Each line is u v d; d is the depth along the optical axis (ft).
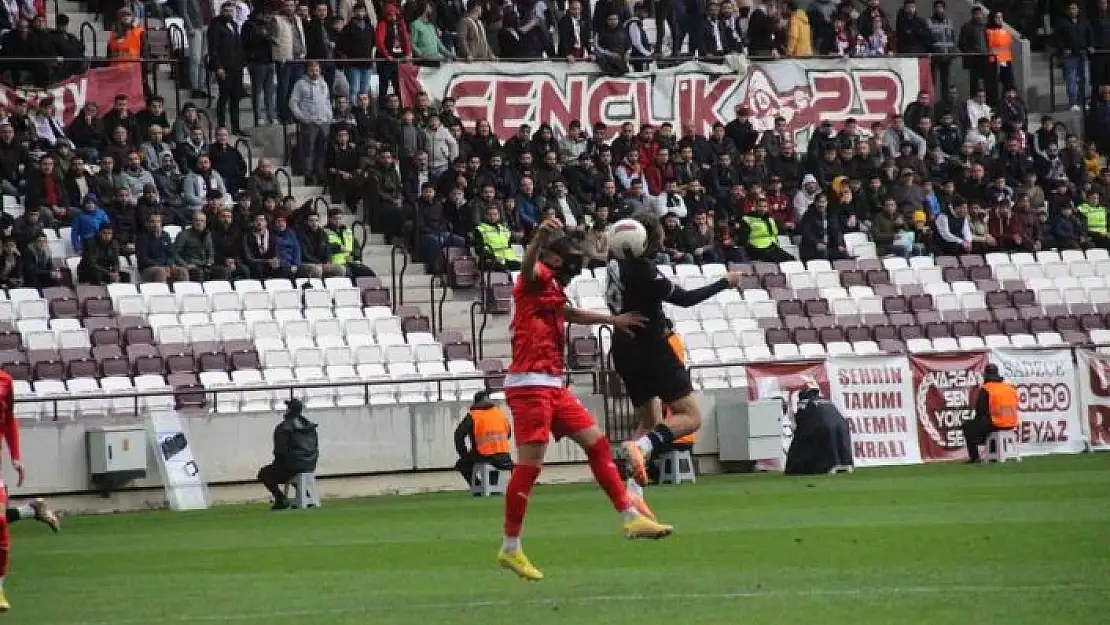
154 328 257.34
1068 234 341.41
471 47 331.98
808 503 184.44
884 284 314.14
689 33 350.64
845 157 328.90
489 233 292.81
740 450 253.44
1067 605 99.30
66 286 264.52
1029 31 405.59
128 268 275.59
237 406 248.52
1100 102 371.35
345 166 304.09
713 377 281.54
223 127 292.40
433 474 245.45
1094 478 209.67
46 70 299.79
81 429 226.38
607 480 116.98
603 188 306.35
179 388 237.86
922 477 222.48
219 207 276.82
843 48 366.22
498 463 225.35
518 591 114.62
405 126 305.32
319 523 185.16
